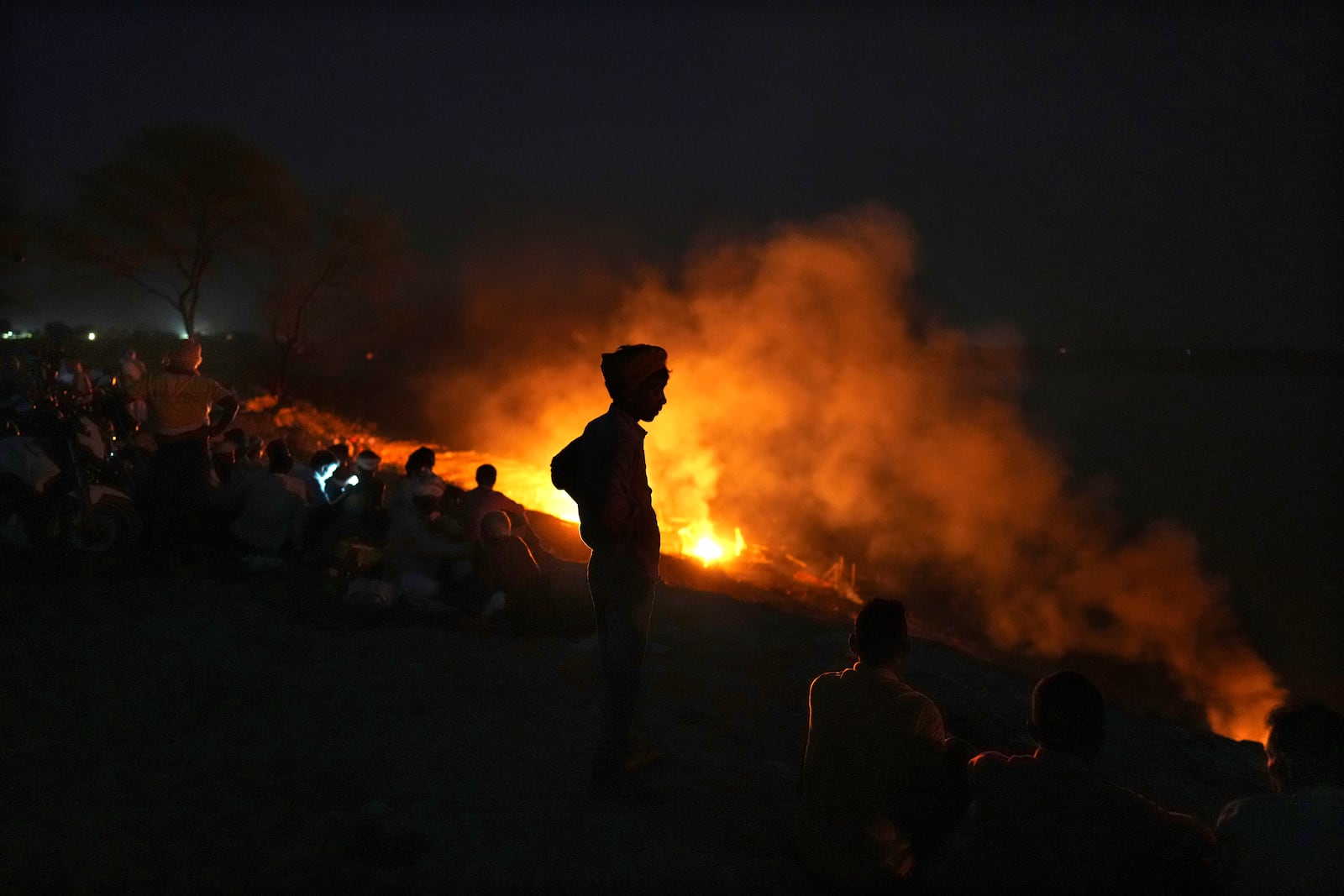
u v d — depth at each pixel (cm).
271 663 496
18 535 646
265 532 693
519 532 682
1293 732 267
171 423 680
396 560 641
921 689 568
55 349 725
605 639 361
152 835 315
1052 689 271
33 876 283
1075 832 257
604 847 335
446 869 310
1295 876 247
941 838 306
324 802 351
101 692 437
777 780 429
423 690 475
